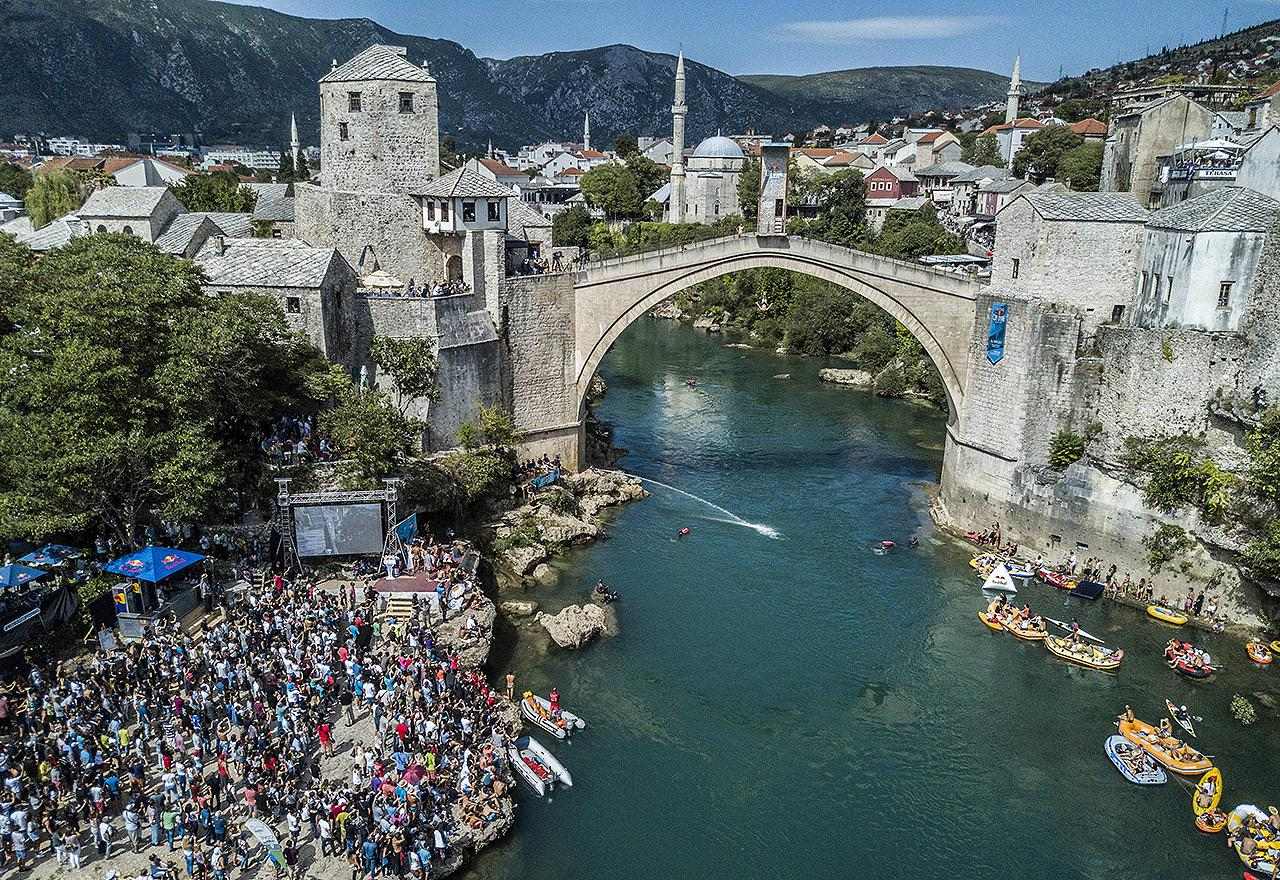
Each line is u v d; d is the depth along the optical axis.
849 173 155.62
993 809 39.41
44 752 33.50
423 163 72.38
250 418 55.69
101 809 31.86
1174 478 54.84
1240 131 89.44
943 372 68.12
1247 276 55.25
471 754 38.41
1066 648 50.47
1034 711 46.00
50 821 31.02
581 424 74.38
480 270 67.31
